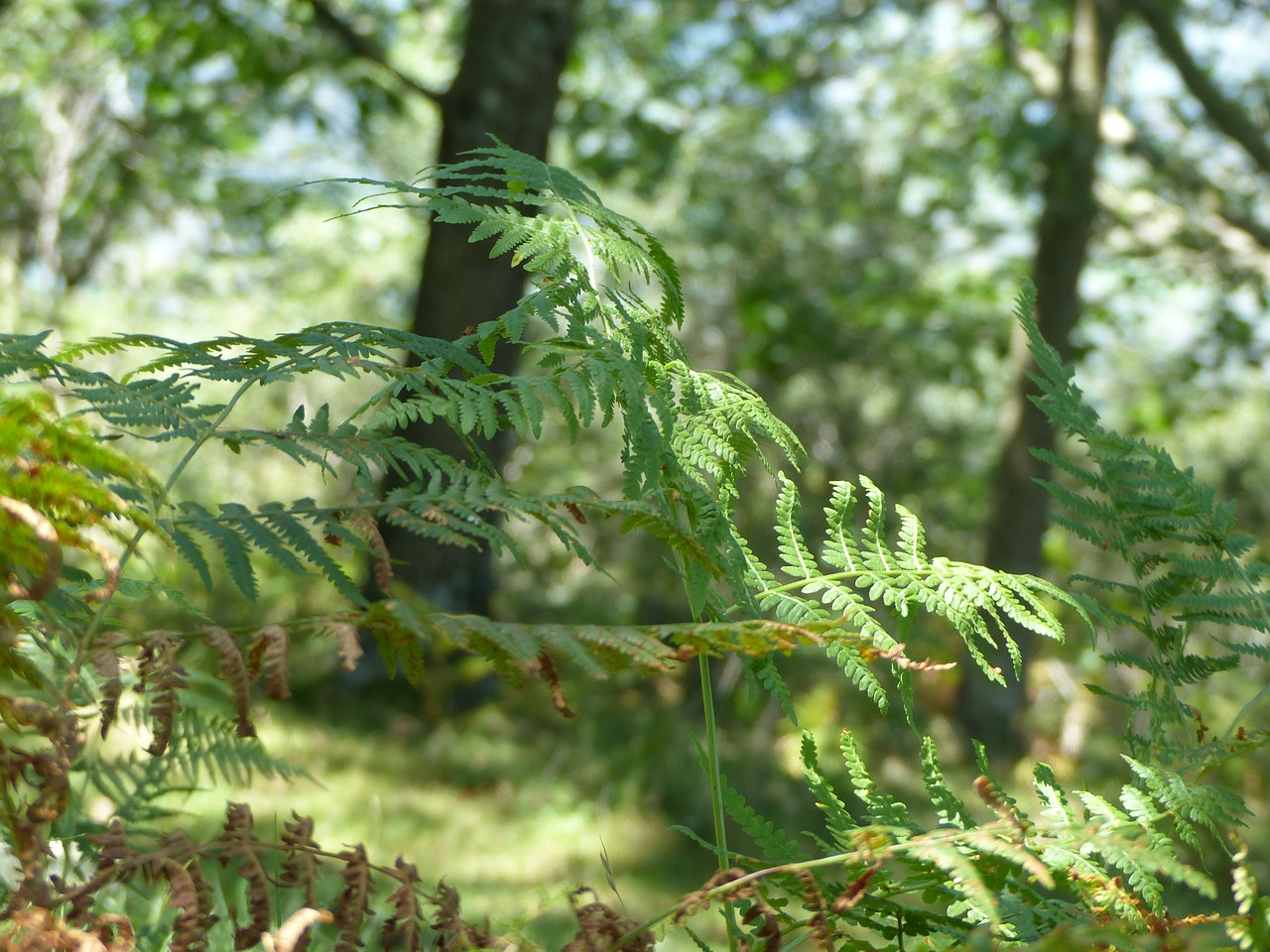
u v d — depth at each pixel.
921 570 1.14
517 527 11.74
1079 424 1.35
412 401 0.96
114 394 0.93
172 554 0.74
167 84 9.69
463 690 6.86
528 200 1.23
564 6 7.35
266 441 0.90
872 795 0.99
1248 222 10.56
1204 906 3.73
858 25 11.59
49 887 0.75
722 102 12.84
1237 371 11.99
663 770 5.96
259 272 15.33
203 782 3.70
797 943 0.94
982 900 0.75
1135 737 1.15
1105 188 11.14
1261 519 14.21
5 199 10.44
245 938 0.80
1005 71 11.82
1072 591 1.24
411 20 10.81
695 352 14.12
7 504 0.66
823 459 13.98
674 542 0.94
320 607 7.43
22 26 10.26
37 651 1.03
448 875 3.74
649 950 0.87
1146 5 9.27
